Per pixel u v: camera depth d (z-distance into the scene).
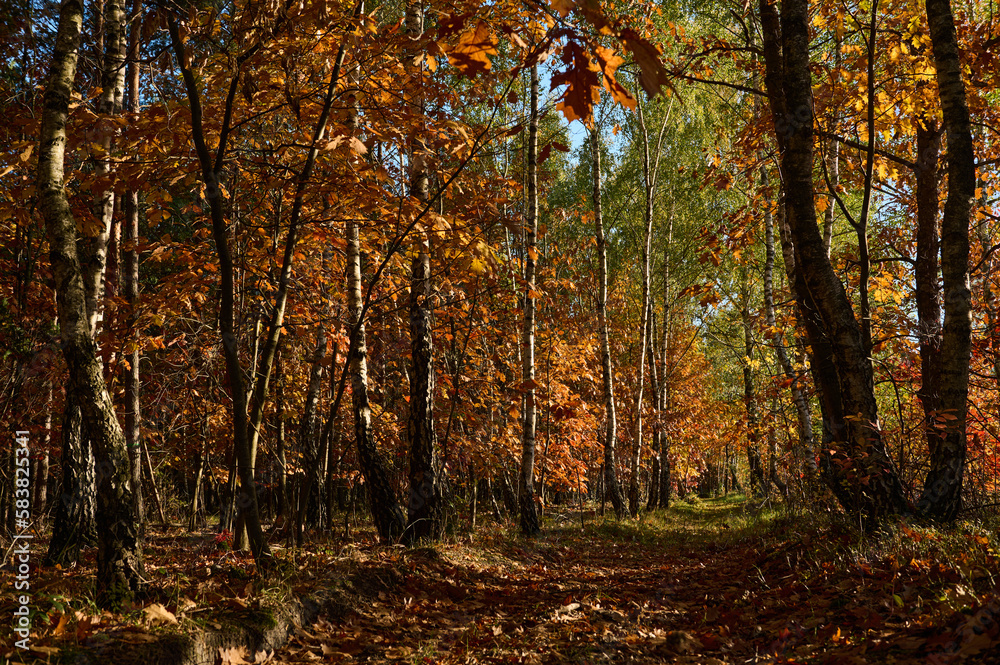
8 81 6.30
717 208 20.78
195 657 3.42
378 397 14.07
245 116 6.00
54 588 4.05
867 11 8.73
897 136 9.49
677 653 4.05
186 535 10.95
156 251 6.25
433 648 4.31
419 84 6.02
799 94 6.52
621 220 23.12
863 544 5.50
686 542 11.68
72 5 4.23
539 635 4.57
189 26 4.86
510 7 4.57
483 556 7.78
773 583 5.57
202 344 8.64
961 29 8.66
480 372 13.54
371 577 5.52
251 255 7.07
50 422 10.41
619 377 22.30
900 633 3.34
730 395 27.08
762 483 16.61
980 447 8.51
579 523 14.04
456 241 5.49
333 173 5.51
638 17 12.23
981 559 4.09
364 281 10.79
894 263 11.06
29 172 5.97
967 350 6.23
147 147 5.30
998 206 10.80
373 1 8.45
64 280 3.77
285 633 4.12
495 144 11.89
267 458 10.93
